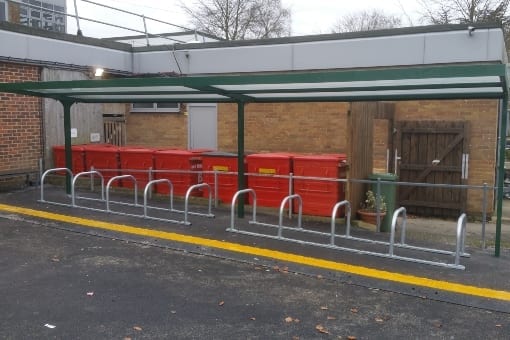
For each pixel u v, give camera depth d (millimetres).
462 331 4398
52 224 7895
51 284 5348
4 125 10812
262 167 9000
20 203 9391
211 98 8977
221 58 12906
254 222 8062
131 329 4324
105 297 5016
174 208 9352
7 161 10922
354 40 11250
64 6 16344
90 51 12695
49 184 11719
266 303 4945
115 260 6215
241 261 6223
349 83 6723
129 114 14914
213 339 4176
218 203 9586
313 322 4535
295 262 6168
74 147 11578
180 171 9500
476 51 10102
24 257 6273
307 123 12383
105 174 11195
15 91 8938
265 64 12367
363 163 8562
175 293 5164
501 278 5703
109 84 7531
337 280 5598
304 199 8609
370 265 6082
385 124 11656
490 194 10875
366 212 8180
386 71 5598
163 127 14508
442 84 6301
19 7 14812
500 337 4289
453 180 11094
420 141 11320
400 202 11555
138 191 10711
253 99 8344
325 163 8430
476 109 10805
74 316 4562
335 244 7012
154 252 6582
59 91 9016
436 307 4914
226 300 5004
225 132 13602
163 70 13664
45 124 11742
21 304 4809
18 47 10828
